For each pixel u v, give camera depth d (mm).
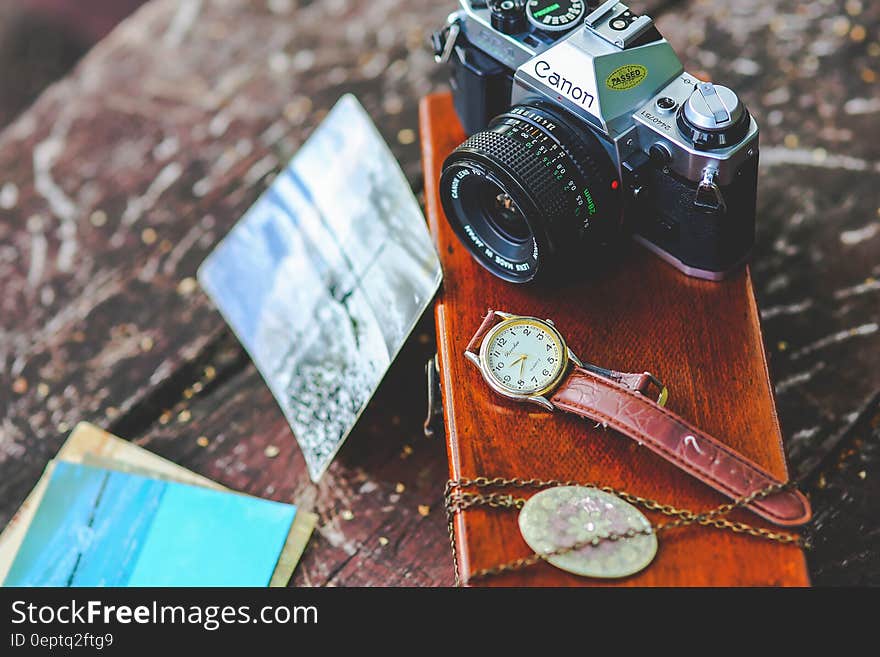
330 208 652
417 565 627
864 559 606
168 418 690
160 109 799
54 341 721
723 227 567
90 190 771
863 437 643
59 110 808
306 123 782
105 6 1077
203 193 762
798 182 718
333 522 642
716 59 771
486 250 604
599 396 556
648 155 565
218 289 704
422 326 676
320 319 644
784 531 533
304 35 818
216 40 824
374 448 659
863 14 776
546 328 574
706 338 585
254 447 673
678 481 547
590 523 534
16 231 762
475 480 549
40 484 655
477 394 575
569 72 562
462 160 574
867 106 742
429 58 797
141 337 716
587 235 581
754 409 566
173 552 629
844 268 687
